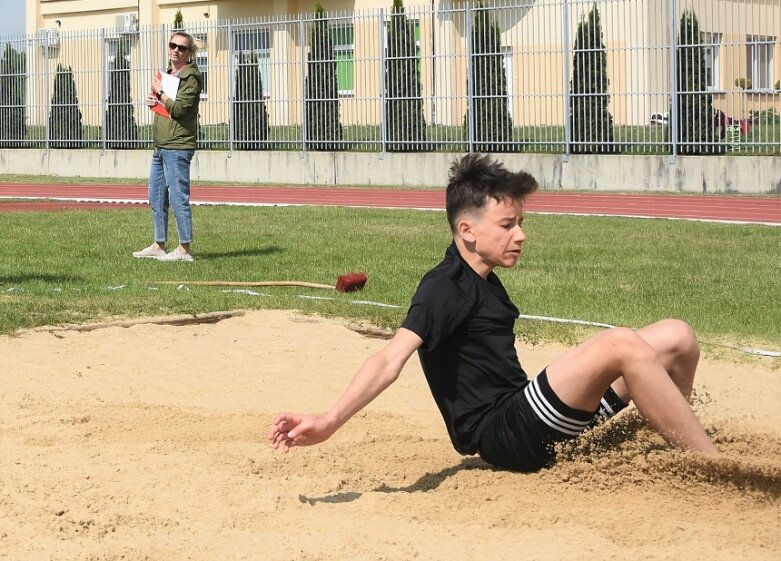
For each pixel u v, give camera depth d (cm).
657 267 1923
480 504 705
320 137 4631
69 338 1294
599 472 725
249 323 1416
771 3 3975
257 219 2908
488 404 739
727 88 3856
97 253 2086
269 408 1013
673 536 645
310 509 700
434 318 709
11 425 916
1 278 1734
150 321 1392
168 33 5016
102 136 5194
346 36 4559
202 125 4969
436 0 6012
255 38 4791
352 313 1461
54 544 623
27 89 5481
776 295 1600
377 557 609
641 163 3975
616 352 685
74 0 7400
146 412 971
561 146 4172
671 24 3894
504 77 4194
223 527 663
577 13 4038
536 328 1365
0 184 4694
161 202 2006
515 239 717
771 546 632
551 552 619
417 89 4400
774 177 3762
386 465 809
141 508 696
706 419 975
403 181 4438
